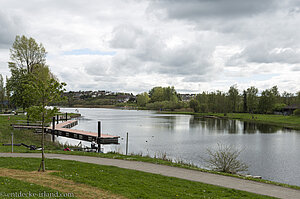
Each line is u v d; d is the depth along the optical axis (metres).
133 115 128.62
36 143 33.03
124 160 19.98
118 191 11.68
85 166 16.77
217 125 74.88
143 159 20.59
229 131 59.38
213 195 12.05
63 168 15.77
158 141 43.66
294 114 96.19
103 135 42.38
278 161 29.23
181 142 42.62
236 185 14.23
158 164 18.88
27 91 15.17
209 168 24.94
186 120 94.69
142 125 73.19
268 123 82.75
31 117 15.11
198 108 147.12
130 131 58.25
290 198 12.25
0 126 41.72
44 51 52.81
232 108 134.38
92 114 138.00
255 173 24.28
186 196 11.64
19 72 47.75
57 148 29.33
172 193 11.94
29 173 14.18
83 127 66.56
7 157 18.78
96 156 21.42
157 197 11.25
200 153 33.38
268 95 116.62
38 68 52.16
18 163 16.66
